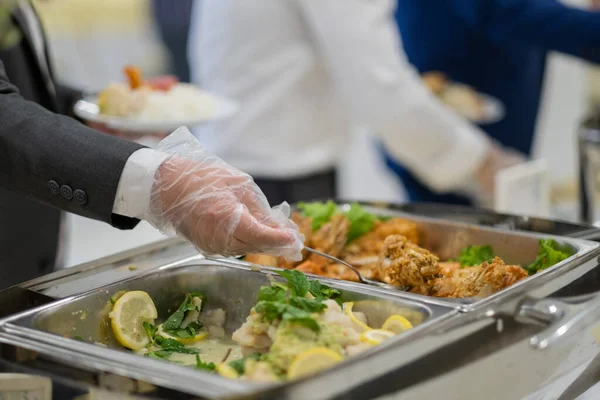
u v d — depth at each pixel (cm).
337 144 291
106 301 135
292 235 131
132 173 129
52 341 112
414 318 124
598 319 126
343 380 96
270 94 272
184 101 208
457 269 159
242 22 268
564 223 172
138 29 441
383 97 264
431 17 298
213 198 129
